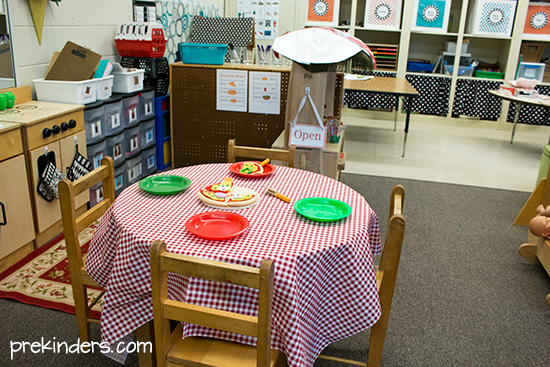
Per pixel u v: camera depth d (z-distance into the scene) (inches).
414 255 115.9
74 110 113.1
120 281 59.7
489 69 271.3
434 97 274.5
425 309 92.9
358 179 171.9
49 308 87.4
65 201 66.4
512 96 202.2
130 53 153.1
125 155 143.9
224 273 46.6
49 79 121.3
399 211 64.0
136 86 145.5
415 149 219.5
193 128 163.6
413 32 272.1
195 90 158.7
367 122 277.3
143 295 61.0
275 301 54.2
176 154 168.2
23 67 118.0
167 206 68.5
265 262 45.1
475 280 105.0
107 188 77.4
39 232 107.2
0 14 108.6
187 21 203.2
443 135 251.1
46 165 104.8
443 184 171.3
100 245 68.4
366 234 63.0
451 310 93.0
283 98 152.9
